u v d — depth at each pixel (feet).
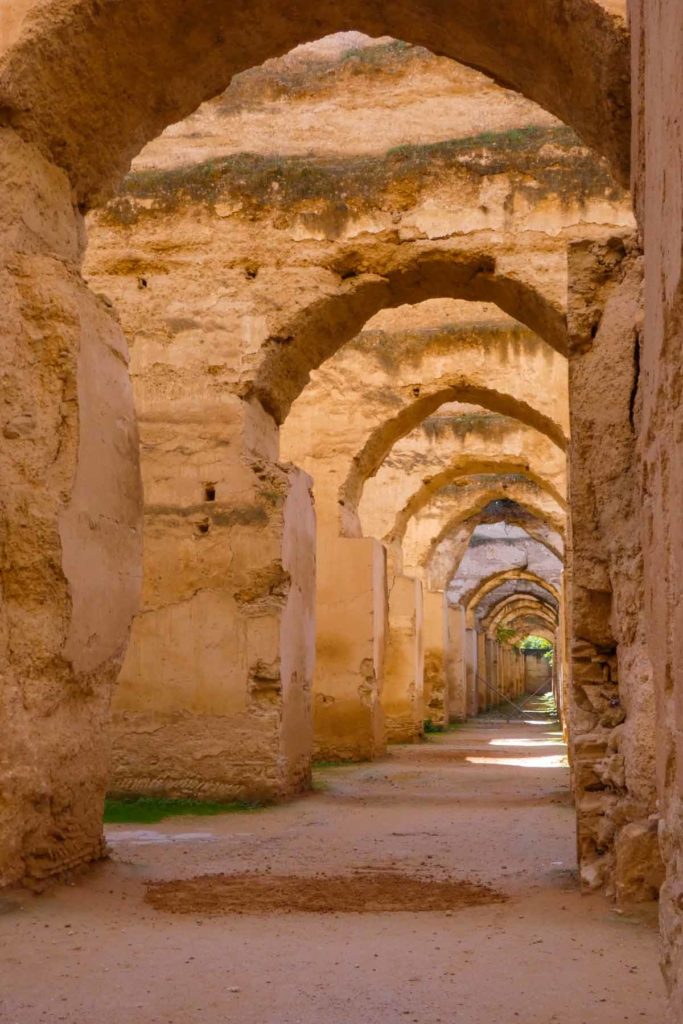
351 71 41.93
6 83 17.70
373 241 35.24
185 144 41.93
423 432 59.82
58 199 19.45
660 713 11.28
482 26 19.99
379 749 48.26
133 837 24.56
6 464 16.94
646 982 12.35
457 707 95.30
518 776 40.88
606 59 18.10
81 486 18.04
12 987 12.07
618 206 35.19
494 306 53.01
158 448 33.73
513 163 35.50
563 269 34.94
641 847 16.25
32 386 17.48
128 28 18.80
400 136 40.57
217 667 32.14
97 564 18.62
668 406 10.36
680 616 9.39
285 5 19.98
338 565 46.78
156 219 35.45
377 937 14.65
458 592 102.94
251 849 22.88
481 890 18.29
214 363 34.22
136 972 12.73
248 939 14.47
